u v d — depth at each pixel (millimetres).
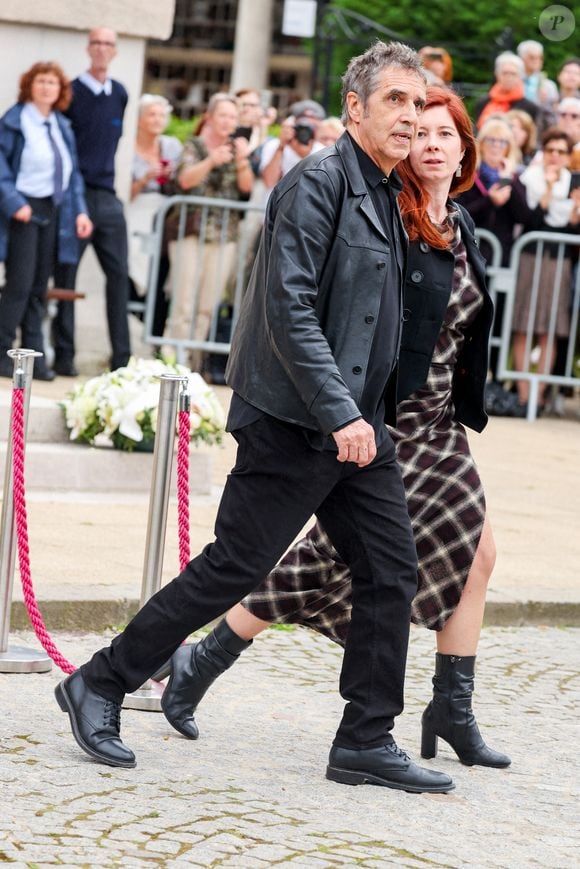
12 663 6957
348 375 5430
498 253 15656
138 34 15656
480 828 5410
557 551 10398
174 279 15609
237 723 6488
